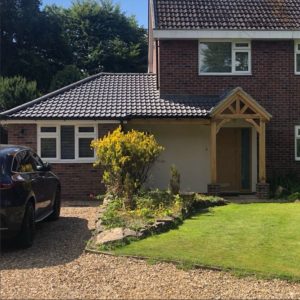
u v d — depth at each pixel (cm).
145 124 1888
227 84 1972
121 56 4681
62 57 4547
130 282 719
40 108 1858
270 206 1507
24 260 852
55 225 1205
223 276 744
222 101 1784
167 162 1956
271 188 1880
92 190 1842
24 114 1805
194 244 930
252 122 1805
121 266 800
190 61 1966
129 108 1862
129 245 927
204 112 1825
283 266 786
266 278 730
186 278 736
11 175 921
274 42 1984
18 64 4109
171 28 1917
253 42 1981
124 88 2070
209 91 1969
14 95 3103
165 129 1956
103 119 1808
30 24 4275
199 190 1964
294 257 839
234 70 1975
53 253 902
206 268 780
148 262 816
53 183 1216
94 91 2025
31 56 4162
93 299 648
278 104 1984
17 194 909
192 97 1959
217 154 1998
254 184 1988
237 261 811
